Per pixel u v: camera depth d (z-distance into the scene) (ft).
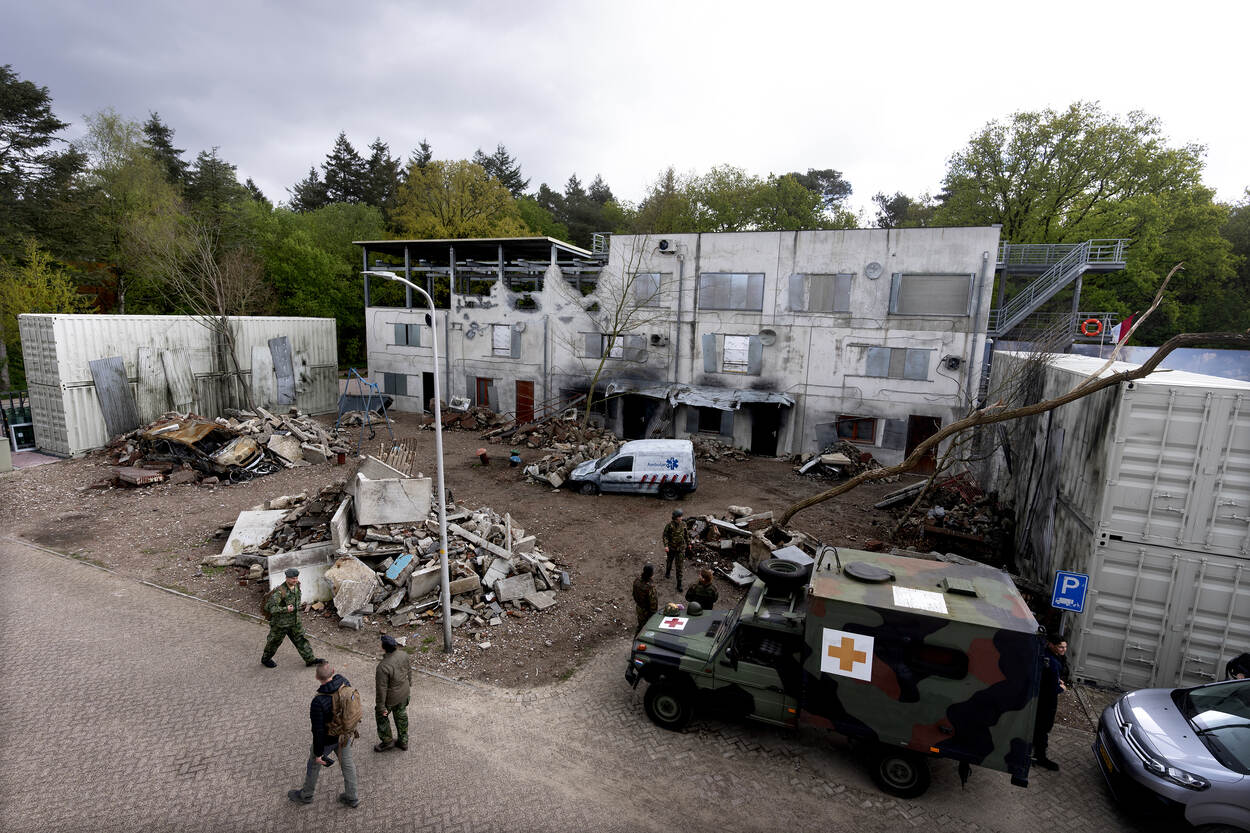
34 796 23.89
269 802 23.98
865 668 24.12
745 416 88.43
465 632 37.91
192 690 31.32
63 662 33.53
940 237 74.74
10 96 112.98
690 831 23.22
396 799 24.36
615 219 199.72
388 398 110.22
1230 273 121.90
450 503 51.03
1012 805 24.93
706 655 28.07
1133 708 26.00
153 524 54.65
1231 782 21.26
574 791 25.13
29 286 107.86
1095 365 44.78
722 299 87.04
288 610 32.50
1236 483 29.22
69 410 73.92
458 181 159.84
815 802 24.88
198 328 90.17
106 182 125.70
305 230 165.89
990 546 49.19
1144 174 106.83
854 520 60.08
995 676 22.49
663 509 62.54
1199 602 30.63
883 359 79.77
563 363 98.89
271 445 72.54
